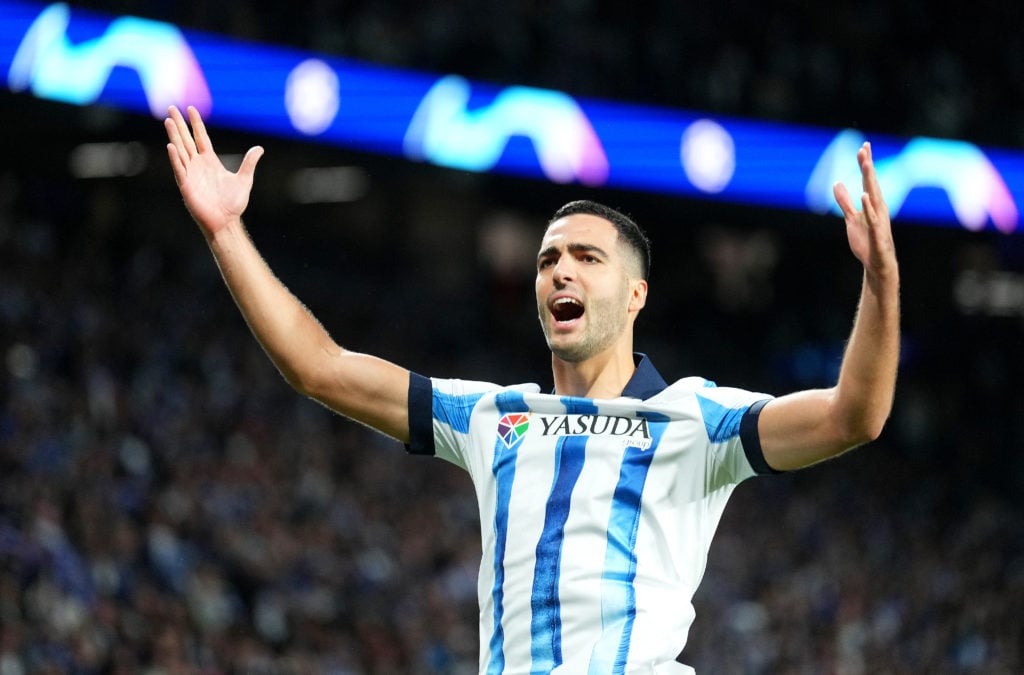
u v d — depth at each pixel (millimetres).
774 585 46656
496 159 49094
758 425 9070
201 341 43344
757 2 58594
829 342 70438
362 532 38406
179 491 34562
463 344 59000
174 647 28781
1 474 30438
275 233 59969
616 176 51656
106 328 40625
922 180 57188
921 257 70188
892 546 53406
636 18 55375
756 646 42562
